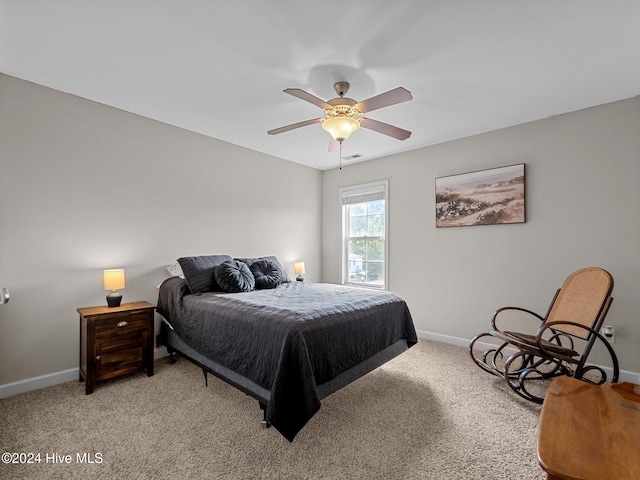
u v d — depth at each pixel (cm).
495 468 160
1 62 215
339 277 486
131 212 299
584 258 283
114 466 159
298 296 273
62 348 258
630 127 263
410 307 403
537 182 309
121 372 253
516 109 285
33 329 245
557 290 284
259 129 339
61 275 258
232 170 385
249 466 160
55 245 256
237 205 391
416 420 204
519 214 318
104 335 245
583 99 266
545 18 170
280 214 445
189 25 177
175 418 204
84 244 271
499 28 178
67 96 261
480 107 281
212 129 339
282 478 152
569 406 115
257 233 414
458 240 364
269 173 430
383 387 252
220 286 292
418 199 398
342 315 218
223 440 181
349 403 226
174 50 201
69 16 170
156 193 317
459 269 362
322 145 390
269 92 255
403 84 240
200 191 353
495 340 335
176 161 332
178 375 272
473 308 351
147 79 237
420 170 397
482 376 273
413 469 159
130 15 169
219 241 371
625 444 92
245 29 180
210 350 231
